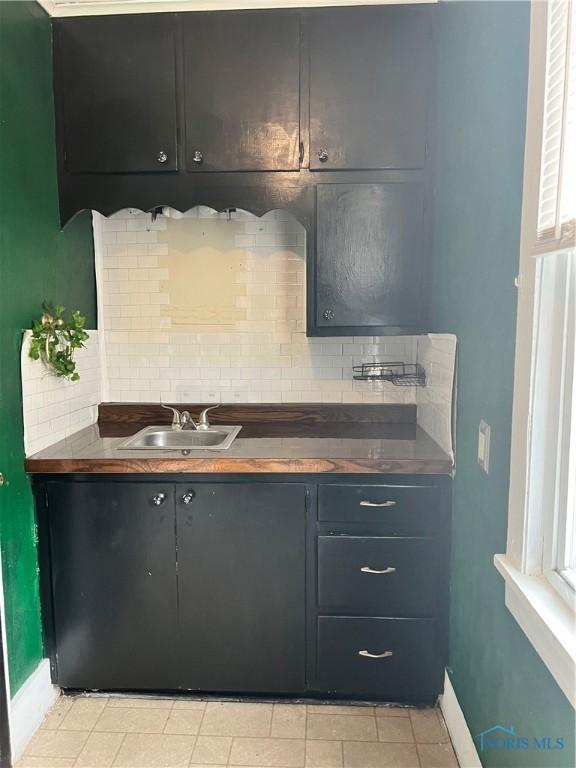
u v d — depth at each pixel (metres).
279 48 1.96
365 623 1.84
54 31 1.98
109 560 1.85
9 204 1.69
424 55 1.95
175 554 1.85
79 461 1.79
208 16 1.96
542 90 1.04
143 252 2.43
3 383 1.66
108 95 2.00
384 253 2.03
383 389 2.43
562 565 1.10
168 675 1.90
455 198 1.71
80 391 2.24
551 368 1.10
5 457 1.67
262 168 2.01
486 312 1.41
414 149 1.98
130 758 1.66
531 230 1.09
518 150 1.19
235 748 1.70
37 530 1.84
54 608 1.88
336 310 2.06
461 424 1.67
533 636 1.05
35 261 1.87
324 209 2.02
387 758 1.66
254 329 2.45
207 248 2.43
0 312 1.64
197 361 2.47
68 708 1.87
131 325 2.46
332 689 1.87
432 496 1.77
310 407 2.40
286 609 1.85
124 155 2.02
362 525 1.80
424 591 1.81
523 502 1.14
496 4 1.33
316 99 1.98
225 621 1.87
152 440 2.23
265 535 1.83
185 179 2.03
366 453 1.83
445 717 1.79
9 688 1.66
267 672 1.88
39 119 1.90
